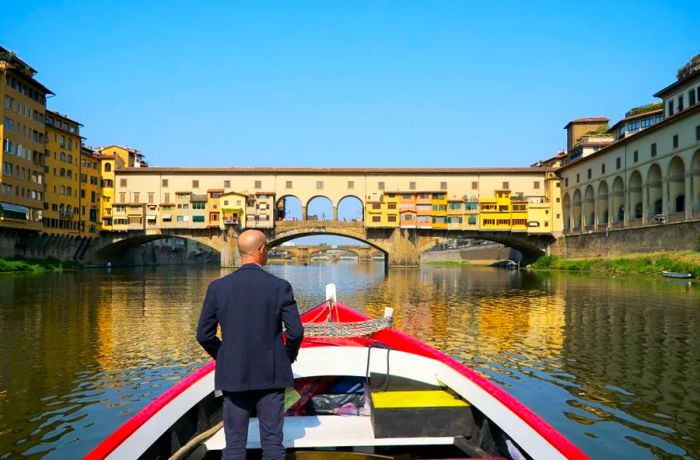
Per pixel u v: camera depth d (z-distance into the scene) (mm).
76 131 66375
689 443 7051
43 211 58094
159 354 12602
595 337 14797
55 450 6988
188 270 65562
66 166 63188
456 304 23750
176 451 4207
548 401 8867
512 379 10281
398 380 5887
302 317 9625
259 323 3561
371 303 24438
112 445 3354
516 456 3945
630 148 54781
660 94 54125
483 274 55438
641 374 10633
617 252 56469
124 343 13977
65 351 12938
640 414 8203
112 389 9695
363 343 6988
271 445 3564
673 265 42312
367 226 70188
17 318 18703
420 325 17203
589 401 8867
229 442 3564
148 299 25562
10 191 50375
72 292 29406
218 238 71125
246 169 72688
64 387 9805
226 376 3506
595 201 61906
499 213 70625
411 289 33750
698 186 44594
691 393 9312
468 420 4727
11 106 50625
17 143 51594
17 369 11133
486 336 15031
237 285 3613
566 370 10992
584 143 67438
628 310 20969
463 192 73188
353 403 6004
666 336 14961
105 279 42719
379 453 4684
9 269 49906
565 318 18766
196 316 19203
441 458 4629
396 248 71188
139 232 71438
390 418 4645
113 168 72875
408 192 70500
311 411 5938
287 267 107062
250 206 70500
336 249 145750
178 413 4230
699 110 43406
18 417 8203
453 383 5074
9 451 6953
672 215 47406
